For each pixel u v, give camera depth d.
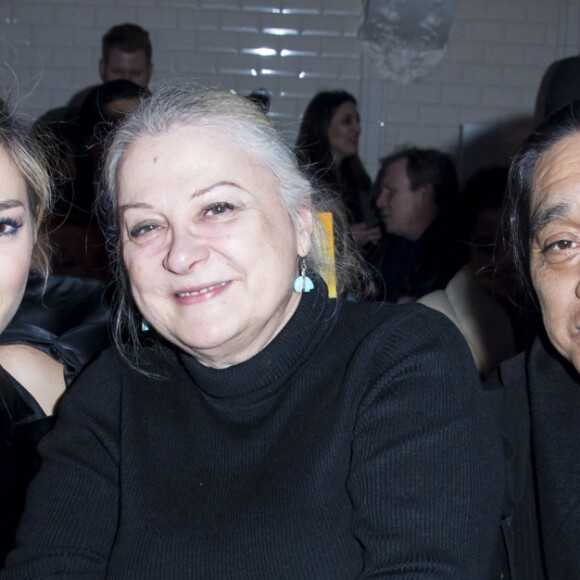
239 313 1.13
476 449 1.10
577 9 4.51
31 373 1.50
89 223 2.20
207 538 1.13
